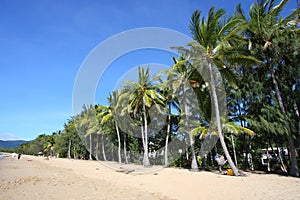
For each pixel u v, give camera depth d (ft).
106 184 40.57
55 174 59.31
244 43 59.41
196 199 27.81
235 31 52.16
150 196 29.73
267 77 59.41
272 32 53.93
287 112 53.01
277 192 31.50
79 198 29.14
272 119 55.06
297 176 49.83
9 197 30.22
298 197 28.27
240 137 71.97
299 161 56.75
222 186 36.94
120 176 53.36
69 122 191.52
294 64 51.67
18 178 50.72
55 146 223.10
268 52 55.62
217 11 53.67
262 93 57.41
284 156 64.80
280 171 62.03
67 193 32.37
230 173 52.90
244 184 38.75
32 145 357.82
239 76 62.64
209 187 36.06
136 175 55.47
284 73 54.24
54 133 290.76
